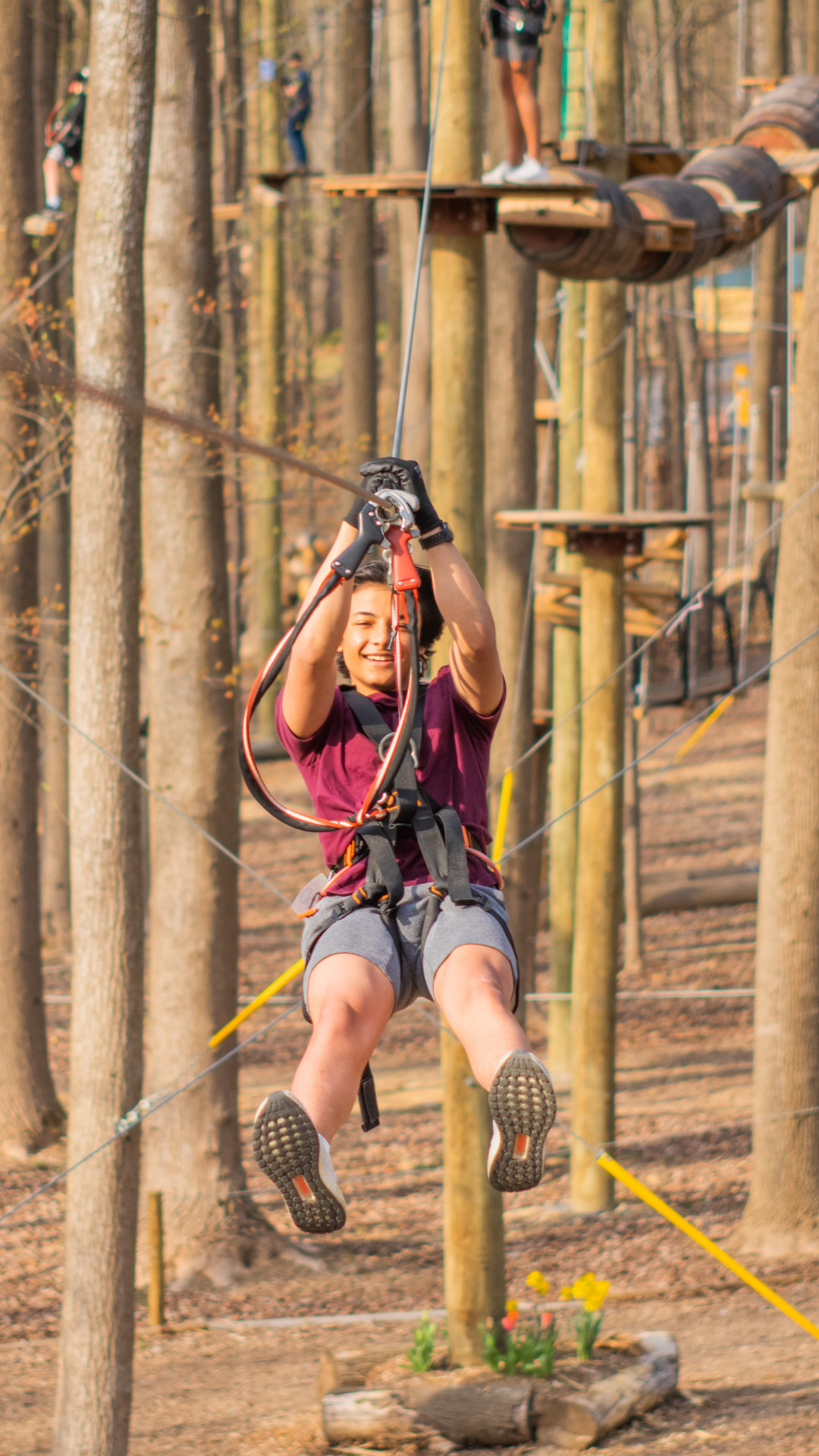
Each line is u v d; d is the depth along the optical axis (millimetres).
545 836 27125
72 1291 9586
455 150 11086
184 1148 16375
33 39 19109
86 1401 9492
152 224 16031
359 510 4727
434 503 11531
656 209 13180
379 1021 4289
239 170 35469
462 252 11305
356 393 31297
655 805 38406
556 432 27906
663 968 29109
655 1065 23766
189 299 16031
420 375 29125
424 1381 10797
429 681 5090
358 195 11250
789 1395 10633
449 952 4324
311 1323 14375
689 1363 11836
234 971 16672
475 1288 11383
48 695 28000
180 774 16266
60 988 27547
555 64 25938
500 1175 3912
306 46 35312
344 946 4379
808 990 14859
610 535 16141
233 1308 15125
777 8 35656
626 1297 14164
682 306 40875
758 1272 14398
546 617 20016
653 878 32375
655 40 37344
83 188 9414
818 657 14586
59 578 27469
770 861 14977
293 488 27266
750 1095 21578
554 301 27859
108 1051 9555
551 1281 15039
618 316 16234
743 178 14719
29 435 17891
